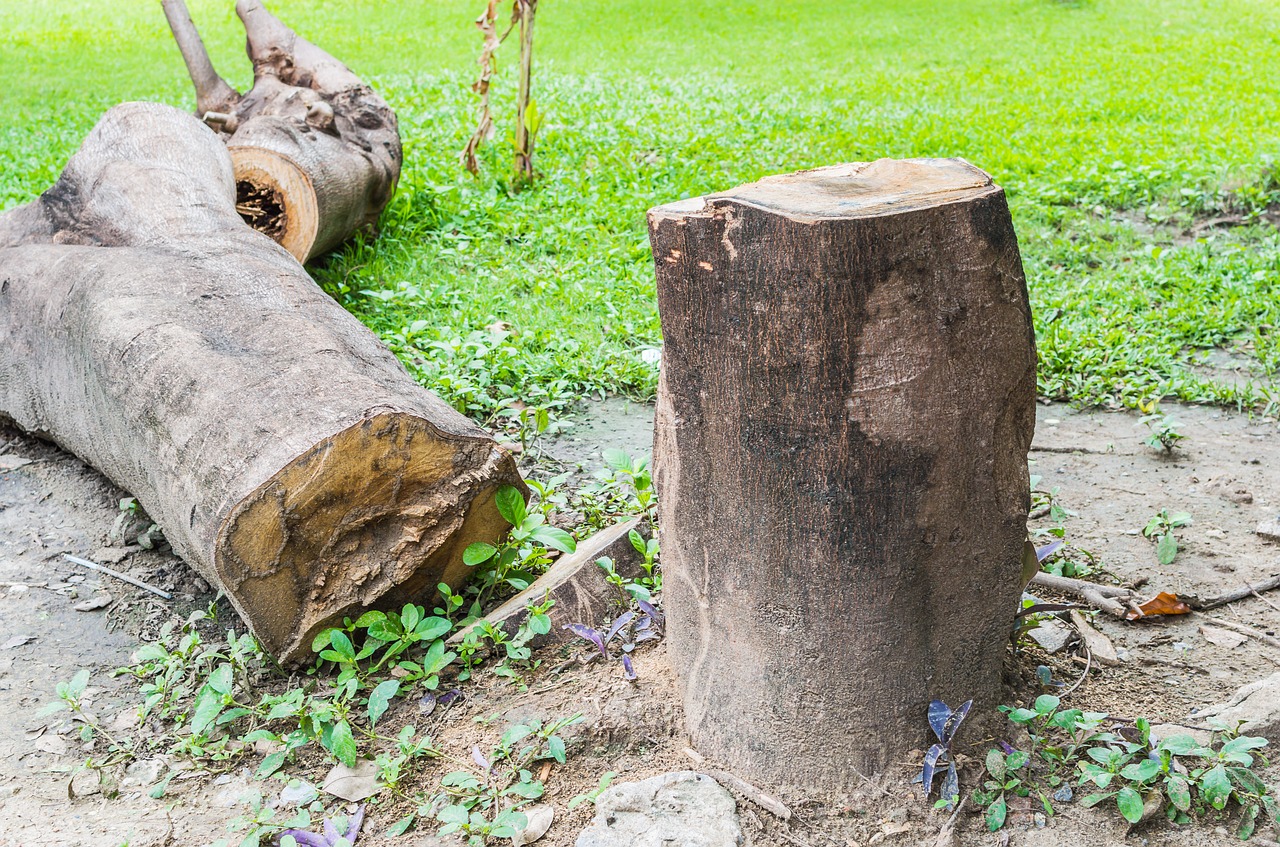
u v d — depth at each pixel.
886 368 2.45
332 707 2.96
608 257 7.27
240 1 8.00
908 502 2.55
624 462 3.92
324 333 3.72
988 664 2.84
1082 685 3.15
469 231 7.86
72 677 3.39
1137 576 3.84
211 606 3.60
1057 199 8.70
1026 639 3.33
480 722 3.03
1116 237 7.86
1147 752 2.70
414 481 3.28
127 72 16.00
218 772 2.96
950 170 2.67
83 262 4.45
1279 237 7.57
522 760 2.85
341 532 3.21
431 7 22.75
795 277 2.41
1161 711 3.05
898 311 2.43
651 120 11.77
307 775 2.93
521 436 4.83
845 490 2.53
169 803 2.85
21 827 2.75
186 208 5.02
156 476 3.56
